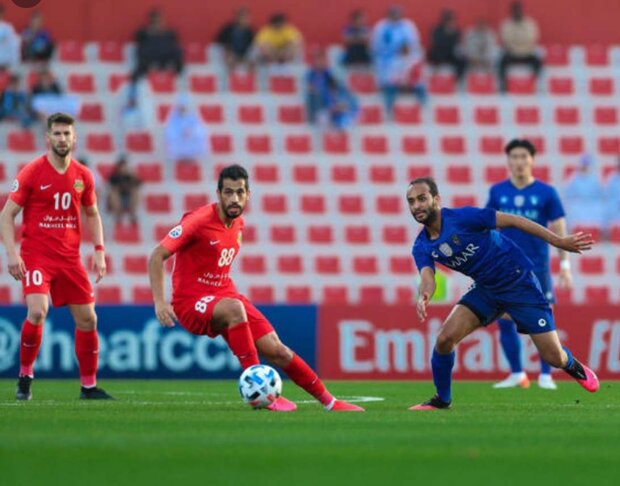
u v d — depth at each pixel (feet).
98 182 278.26
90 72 304.50
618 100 316.60
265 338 110.11
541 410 112.78
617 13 327.06
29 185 124.16
